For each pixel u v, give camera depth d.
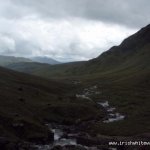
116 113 112.62
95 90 168.75
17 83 132.38
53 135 75.38
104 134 83.38
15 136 68.62
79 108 102.75
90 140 73.25
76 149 64.81
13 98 97.44
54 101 114.19
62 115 96.62
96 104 123.81
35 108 96.12
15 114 79.19
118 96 146.62
